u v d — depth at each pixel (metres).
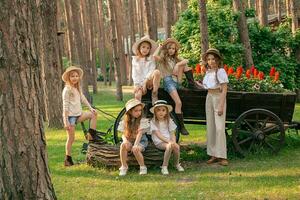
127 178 6.85
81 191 6.20
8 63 4.01
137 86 7.87
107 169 7.40
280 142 8.12
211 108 7.75
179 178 6.77
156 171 7.24
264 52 17.69
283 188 6.06
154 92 7.74
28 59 4.10
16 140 4.08
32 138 4.14
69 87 7.84
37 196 4.18
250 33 17.45
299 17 20.12
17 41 4.03
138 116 7.14
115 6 29.00
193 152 8.40
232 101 8.14
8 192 4.09
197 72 8.78
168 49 7.88
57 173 7.32
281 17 24.45
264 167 7.31
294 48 18.08
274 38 17.73
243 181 6.48
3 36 3.98
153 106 7.30
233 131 7.96
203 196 5.78
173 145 7.07
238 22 15.29
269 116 8.04
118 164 7.31
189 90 8.02
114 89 33.75
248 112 7.97
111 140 8.03
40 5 12.58
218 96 7.65
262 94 8.07
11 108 4.05
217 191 5.99
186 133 7.88
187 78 8.02
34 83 4.16
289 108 8.18
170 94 7.84
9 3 3.97
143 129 7.17
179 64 7.89
